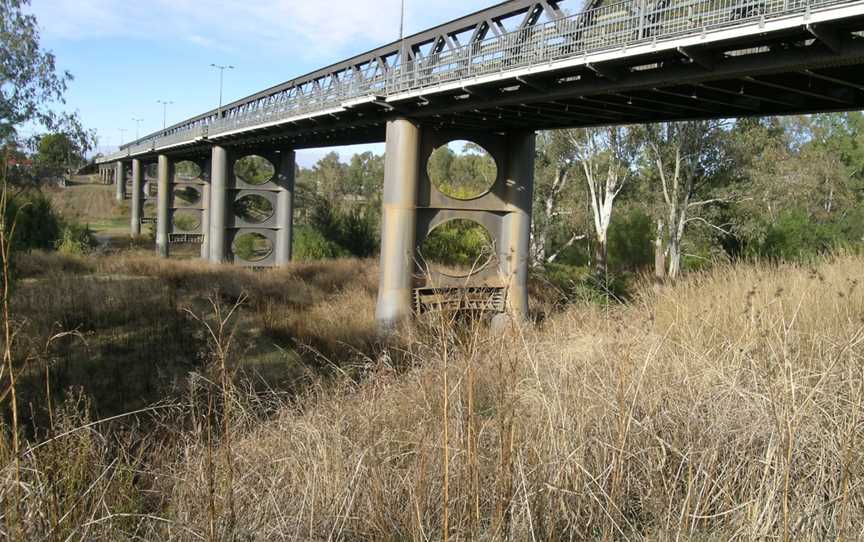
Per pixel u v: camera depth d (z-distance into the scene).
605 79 12.33
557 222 37.00
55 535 3.21
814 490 3.41
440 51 17.22
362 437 4.30
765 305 5.79
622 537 3.48
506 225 19.16
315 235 39.81
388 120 18.19
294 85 26.67
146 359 13.05
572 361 5.34
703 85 11.75
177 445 5.68
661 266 30.48
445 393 3.26
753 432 3.80
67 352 13.12
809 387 3.99
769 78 10.91
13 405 3.32
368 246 40.69
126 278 25.25
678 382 4.65
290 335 15.37
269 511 3.79
